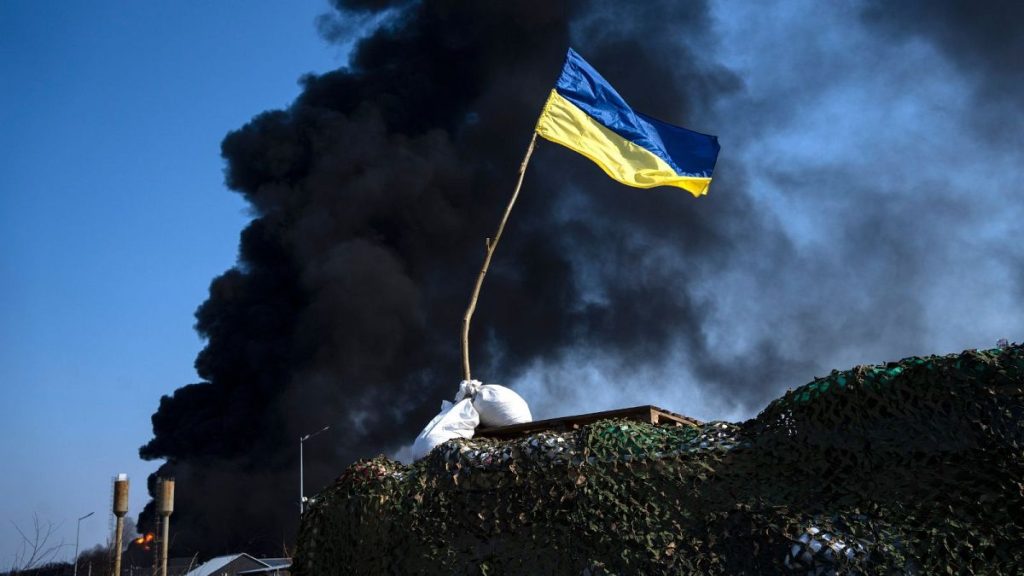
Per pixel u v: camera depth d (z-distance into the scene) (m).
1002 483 3.42
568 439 4.41
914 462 3.61
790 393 3.99
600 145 7.88
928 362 3.67
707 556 3.88
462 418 5.52
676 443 4.15
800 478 3.84
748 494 3.91
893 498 3.61
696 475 4.05
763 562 3.75
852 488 3.71
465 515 4.52
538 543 4.29
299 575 5.02
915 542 3.50
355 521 4.86
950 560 3.43
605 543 4.12
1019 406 3.45
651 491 4.11
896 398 3.70
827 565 3.60
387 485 4.84
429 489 4.67
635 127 8.02
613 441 4.27
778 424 3.96
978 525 3.43
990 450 3.46
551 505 4.31
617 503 4.15
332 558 4.93
